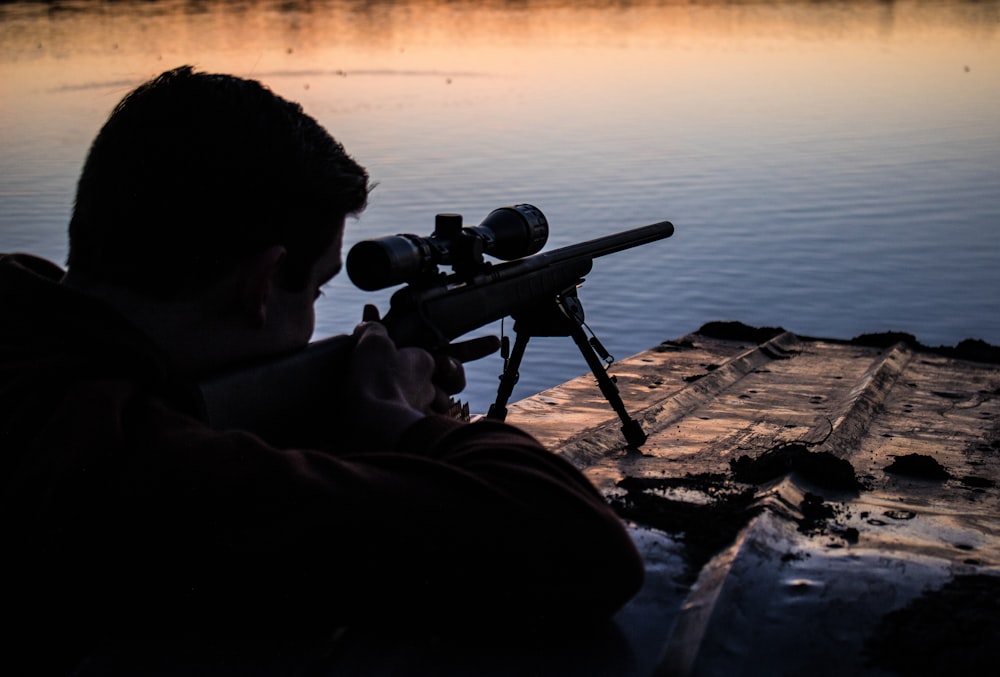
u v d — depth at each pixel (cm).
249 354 163
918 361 549
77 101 2739
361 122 2502
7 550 140
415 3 9562
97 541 139
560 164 1841
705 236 1316
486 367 929
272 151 148
